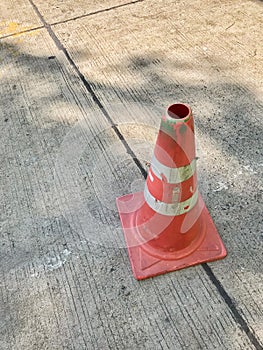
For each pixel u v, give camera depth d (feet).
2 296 6.15
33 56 10.68
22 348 5.59
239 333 5.51
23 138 8.55
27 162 8.06
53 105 9.23
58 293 6.12
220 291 5.95
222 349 5.38
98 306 5.93
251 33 10.67
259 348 5.35
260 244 6.43
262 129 8.26
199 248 6.33
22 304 6.04
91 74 9.95
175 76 9.68
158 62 10.11
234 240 6.51
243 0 11.88
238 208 6.95
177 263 6.20
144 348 5.47
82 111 9.01
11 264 6.52
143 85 9.52
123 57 10.35
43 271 6.39
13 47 11.05
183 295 5.95
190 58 10.12
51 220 7.07
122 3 12.29
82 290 6.12
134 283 6.13
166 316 5.75
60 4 12.55
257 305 5.76
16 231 6.97
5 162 8.11
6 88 9.82
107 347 5.51
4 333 5.75
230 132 8.26
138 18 11.60
